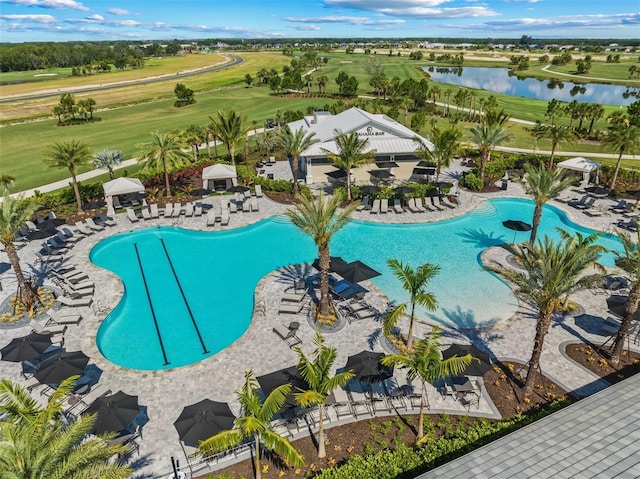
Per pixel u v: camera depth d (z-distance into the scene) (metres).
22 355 18.41
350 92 105.62
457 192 40.97
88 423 11.22
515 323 23.02
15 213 23.55
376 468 14.01
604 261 29.86
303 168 49.84
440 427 16.41
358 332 22.17
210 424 14.30
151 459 15.24
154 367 20.47
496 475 11.62
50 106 104.81
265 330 22.30
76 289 25.97
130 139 69.06
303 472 14.69
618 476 11.12
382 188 39.97
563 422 13.58
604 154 55.34
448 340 21.55
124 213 38.91
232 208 38.97
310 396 12.81
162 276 28.75
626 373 19.20
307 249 32.19
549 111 71.25
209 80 151.50
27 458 10.02
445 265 29.48
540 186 26.12
